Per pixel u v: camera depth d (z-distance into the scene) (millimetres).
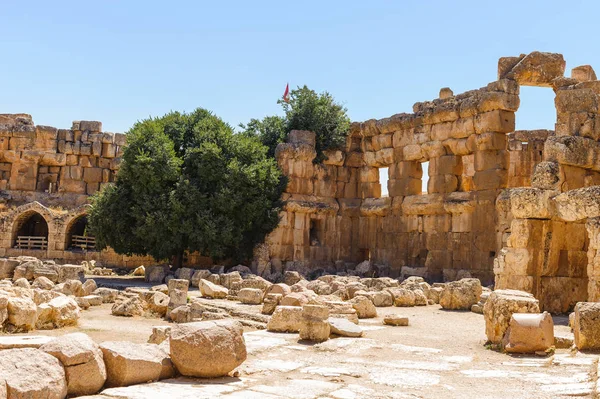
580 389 9695
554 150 23203
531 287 21922
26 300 16312
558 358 12359
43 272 30031
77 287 24422
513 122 32250
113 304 22656
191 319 19922
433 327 18281
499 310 14266
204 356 10031
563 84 30297
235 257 38188
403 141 37969
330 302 18938
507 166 32344
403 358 12891
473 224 32750
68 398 8641
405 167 37781
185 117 39750
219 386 9625
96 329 17516
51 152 46875
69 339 9055
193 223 35500
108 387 9297
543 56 32125
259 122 42688
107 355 9422
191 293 27609
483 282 31750
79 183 47000
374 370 11438
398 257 37531
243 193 37000
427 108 36094
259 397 8984
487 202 32000
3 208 45344
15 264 31562
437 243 34812
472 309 23000
